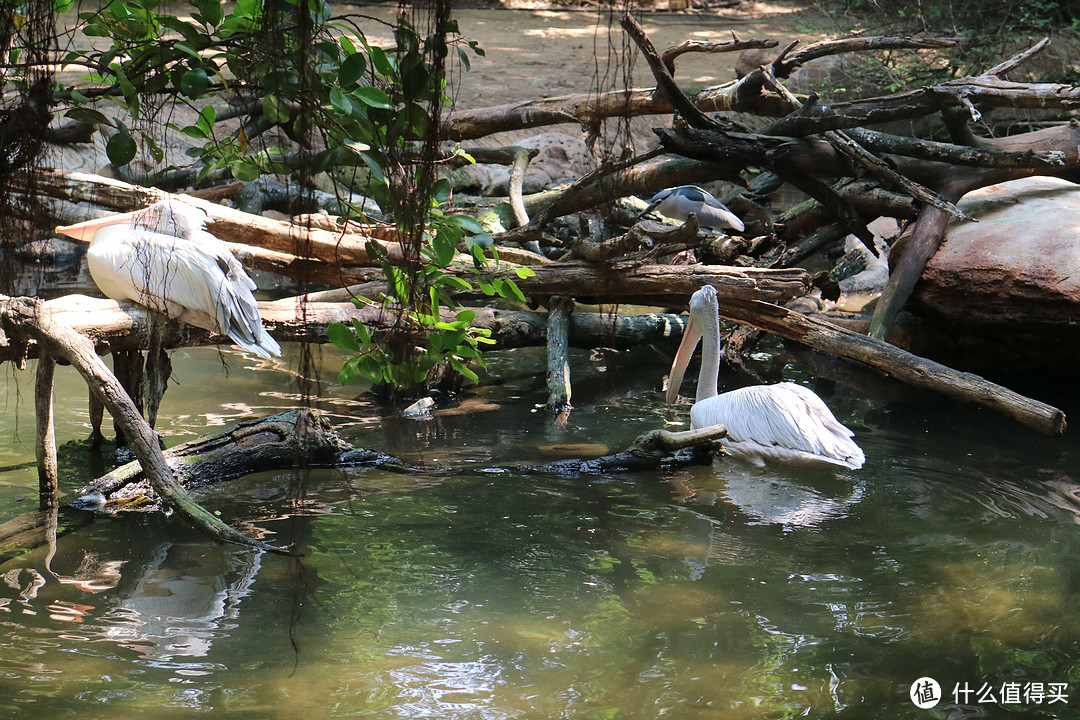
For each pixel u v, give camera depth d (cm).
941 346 957
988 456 734
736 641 478
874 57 1644
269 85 340
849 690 436
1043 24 1609
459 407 845
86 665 445
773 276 842
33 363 907
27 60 373
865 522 621
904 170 966
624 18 408
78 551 562
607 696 430
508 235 902
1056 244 877
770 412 731
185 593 516
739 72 1753
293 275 834
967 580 543
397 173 359
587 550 579
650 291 866
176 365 921
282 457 691
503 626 490
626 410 841
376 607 507
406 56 331
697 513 634
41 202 439
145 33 396
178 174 1123
